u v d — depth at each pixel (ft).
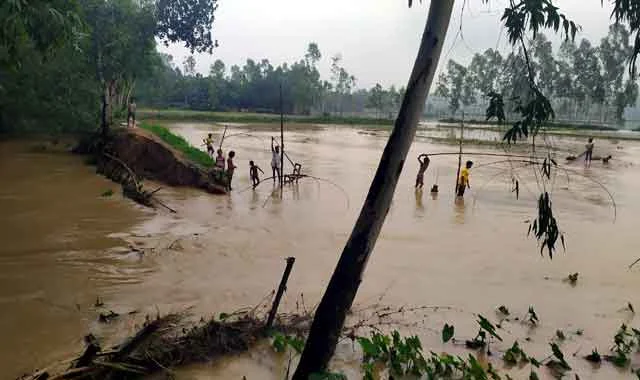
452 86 270.05
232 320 22.18
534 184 68.69
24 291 24.76
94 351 16.97
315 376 15.65
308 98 287.07
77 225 36.68
